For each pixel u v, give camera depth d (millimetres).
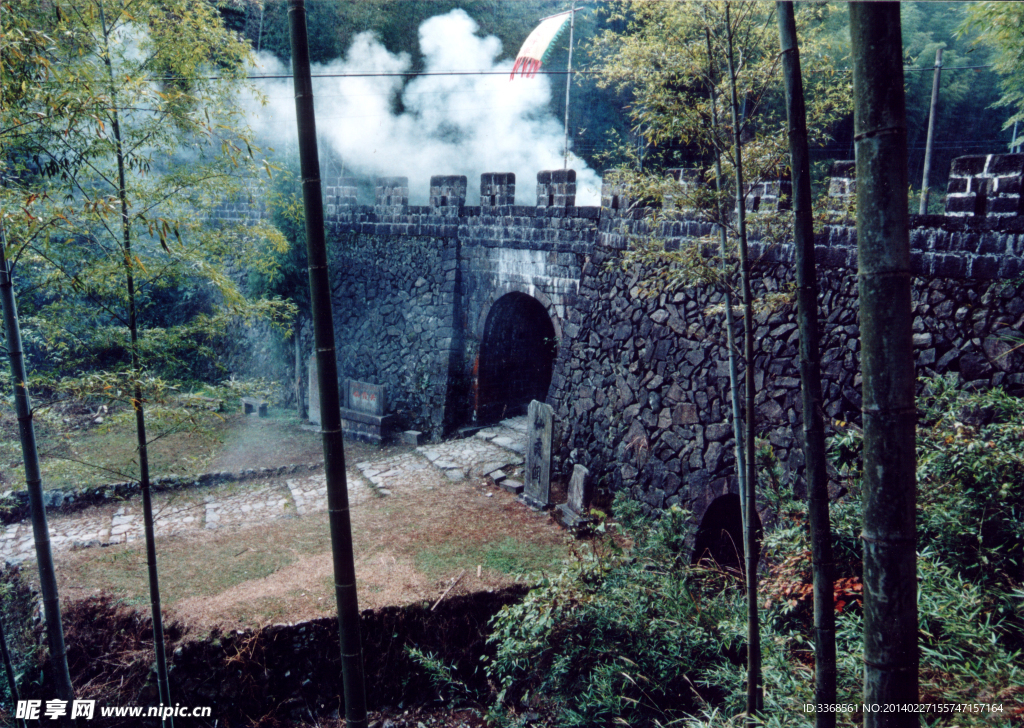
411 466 10703
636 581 5500
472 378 11836
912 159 15203
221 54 5066
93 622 6281
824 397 5859
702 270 4922
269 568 7254
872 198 1621
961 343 4992
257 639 5977
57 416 4785
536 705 5637
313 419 12797
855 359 5641
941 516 3818
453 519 8625
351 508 9055
